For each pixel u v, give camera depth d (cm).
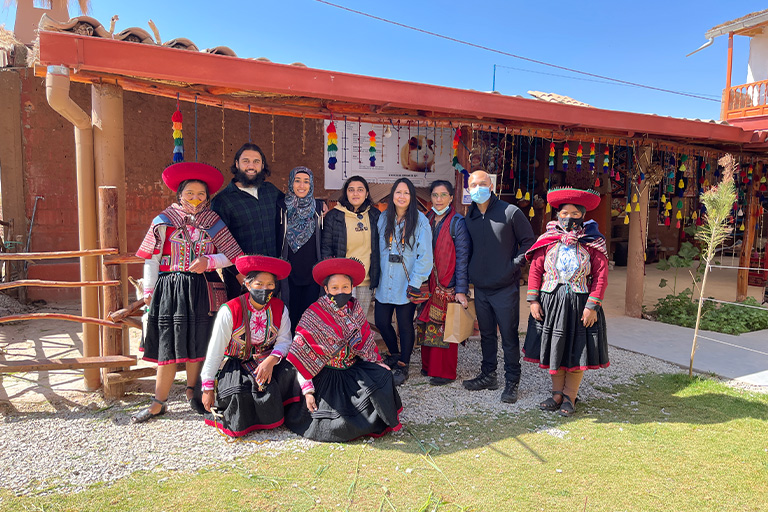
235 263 354
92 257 411
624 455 323
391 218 435
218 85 388
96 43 341
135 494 270
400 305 443
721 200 456
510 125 586
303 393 339
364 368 353
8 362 370
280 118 859
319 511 257
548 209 966
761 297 890
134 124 777
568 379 394
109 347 397
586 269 374
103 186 386
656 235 1462
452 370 455
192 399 369
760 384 462
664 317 731
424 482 287
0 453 311
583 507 265
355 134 621
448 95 477
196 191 356
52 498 265
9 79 727
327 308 346
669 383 466
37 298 746
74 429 347
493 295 420
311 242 423
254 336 348
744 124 905
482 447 332
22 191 747
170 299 349
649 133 643
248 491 273
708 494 280
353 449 325
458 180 600
